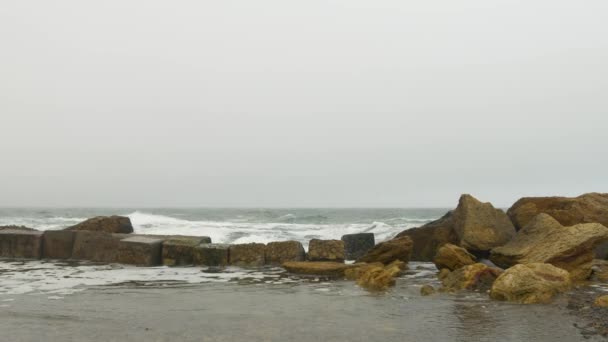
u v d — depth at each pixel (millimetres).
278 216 50844
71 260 13398
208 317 6348
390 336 5375
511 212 14352
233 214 59469
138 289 8750
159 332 5508
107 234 13562
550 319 6172
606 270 10359
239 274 11023
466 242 12312
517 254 10414
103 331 5535
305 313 6645
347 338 5297
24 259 13633
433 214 64625
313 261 12391
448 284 9141
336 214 64875
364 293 8438
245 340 5191
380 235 23484
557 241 10141
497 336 5352
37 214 62219
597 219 13070
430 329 5695
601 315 6324
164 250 12828
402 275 10977
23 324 5852
